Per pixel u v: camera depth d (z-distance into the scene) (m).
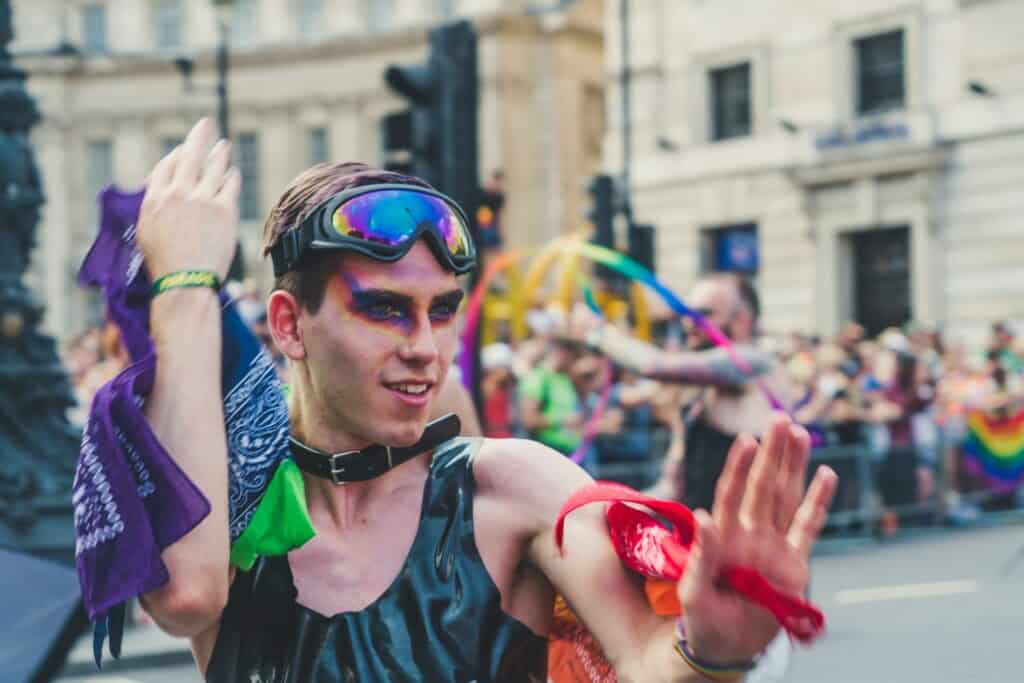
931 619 9.78
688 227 35.72
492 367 11.30
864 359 16.80
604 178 15.41
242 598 2.07
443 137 8.86
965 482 16.39
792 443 1.76
